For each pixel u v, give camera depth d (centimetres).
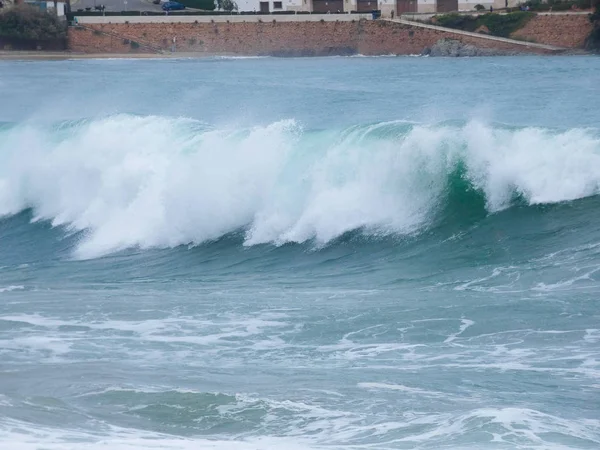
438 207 10231
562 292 7794
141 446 4509
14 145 12875
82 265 10244
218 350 6494
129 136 11988
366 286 8569
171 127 11944
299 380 5784
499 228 9800
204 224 10738
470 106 18162
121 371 5947
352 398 5434
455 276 8725
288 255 10156
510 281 8344
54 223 12019
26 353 6384
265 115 17812
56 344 6619
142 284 9019
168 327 7069
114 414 5159
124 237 11131
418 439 4778
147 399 5369
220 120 16775
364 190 10450
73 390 5519
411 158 10325
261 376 5878
